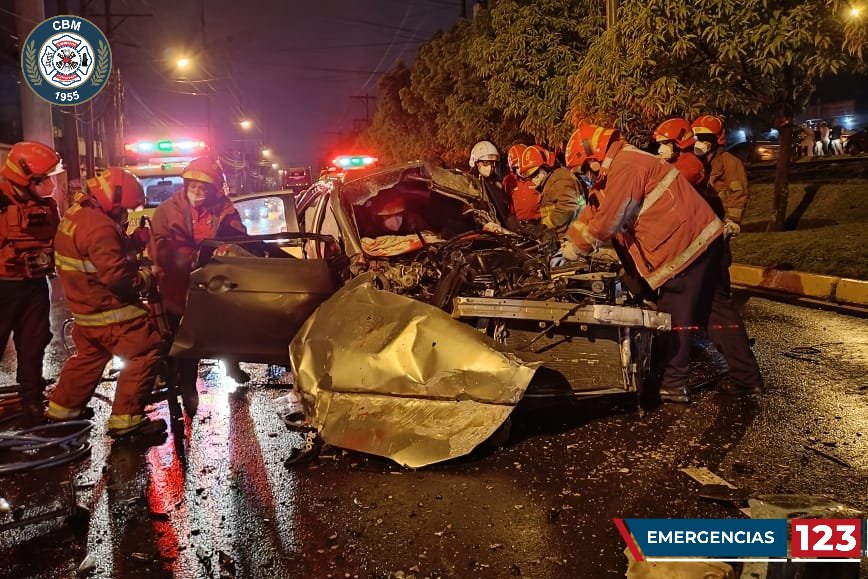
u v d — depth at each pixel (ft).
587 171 17.40
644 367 17.57
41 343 18.39
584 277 16.63
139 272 16.97
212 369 23.93
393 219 22.53
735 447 14.83
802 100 44.06
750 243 40.09
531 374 14.20
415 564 10.91
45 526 12.64
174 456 15.81
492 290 16.60
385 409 14.76
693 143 21.15
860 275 29.81
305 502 13.21
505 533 11.72
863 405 17.01
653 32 34.37
